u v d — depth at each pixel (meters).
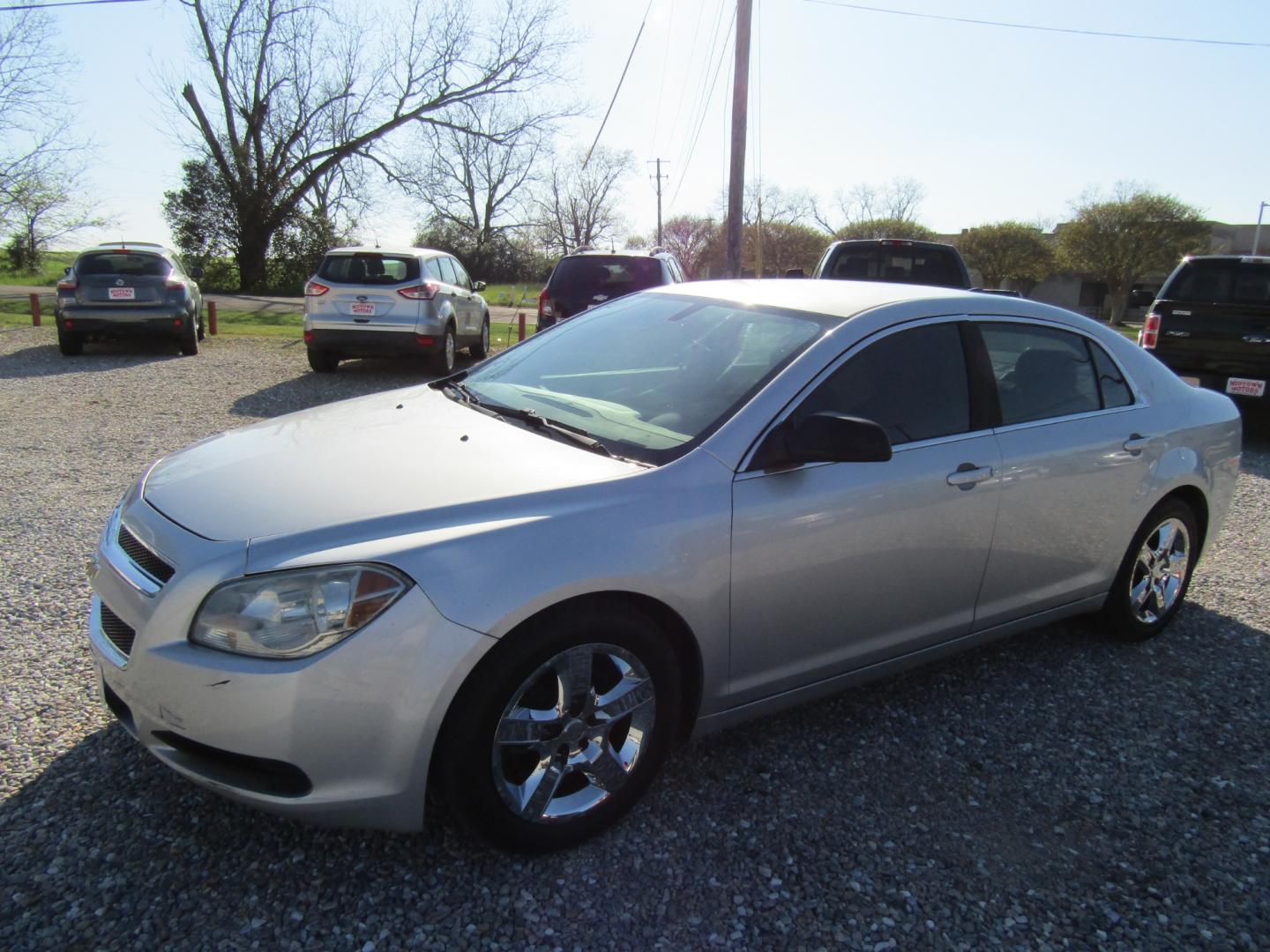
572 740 2.56
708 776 3.03
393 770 2.30
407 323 11.70
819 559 2.93
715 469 2.76
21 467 6.55
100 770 2.86
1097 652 4.11
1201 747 3.33
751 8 14.95
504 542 2.39
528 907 2.38
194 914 2.29
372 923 2.30
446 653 2.28
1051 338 3.75
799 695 3.11
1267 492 7.22
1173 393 4.16
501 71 35.62
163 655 2.30
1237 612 4.65
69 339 12.87
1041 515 3.53
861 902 2.46
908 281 11.80
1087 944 2.35
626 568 2.51
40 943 2.17
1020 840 2.76
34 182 30.42
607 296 11.46
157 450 7.27
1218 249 60.41
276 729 2.22
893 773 3.08
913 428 3.20
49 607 4.05
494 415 3.26
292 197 36.25
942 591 3.31
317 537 2.34
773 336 3.24
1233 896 2.56
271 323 21.44
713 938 2.31
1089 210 55.25
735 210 15.41
